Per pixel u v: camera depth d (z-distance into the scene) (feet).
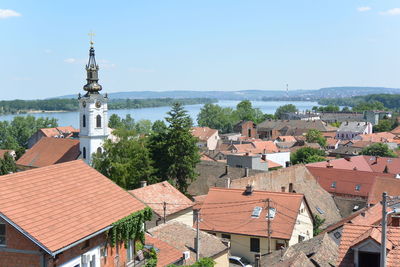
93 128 312.50
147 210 108.06
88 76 315.78
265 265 141.90
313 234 211.41
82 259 89.92
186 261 135.23
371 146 474.08
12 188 88.28
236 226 193.47
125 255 104.12
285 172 263.70
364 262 86.94
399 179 249.14
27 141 641.40
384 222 76.02
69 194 96.58
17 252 82.74
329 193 283.59
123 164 267.39
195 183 288.51
